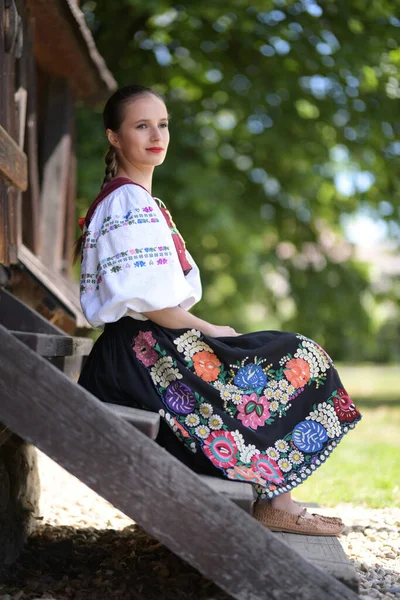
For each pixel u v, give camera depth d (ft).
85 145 35.37
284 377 10.16
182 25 37.40
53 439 8.34
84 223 10.61
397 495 17.95
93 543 12.80
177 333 10.09
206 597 9.94
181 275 9.98
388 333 114.32
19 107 17.10
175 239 10.73
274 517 10.36
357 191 43.29
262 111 39.09
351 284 46.73
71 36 20.43
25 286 18.95
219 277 44.83
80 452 8.34
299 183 42.01
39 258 21.62
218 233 37.55
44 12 18.44
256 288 44.39
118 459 8.34
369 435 30.30
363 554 12.59
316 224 47.11
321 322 46.91
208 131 40.29
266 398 10.07
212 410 9.87
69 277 26.30
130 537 13.17
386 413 38.63
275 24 37.14
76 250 11.04
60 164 24.27
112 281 9.70
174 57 38.63
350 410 10.28
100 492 8.32
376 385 64.85
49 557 11.90
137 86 10.96
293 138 39.14
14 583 10.70
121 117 10.77
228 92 38.37
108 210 10.07
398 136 41.04
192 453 9.77
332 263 46.93
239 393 10.01
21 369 8.36
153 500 8.32
